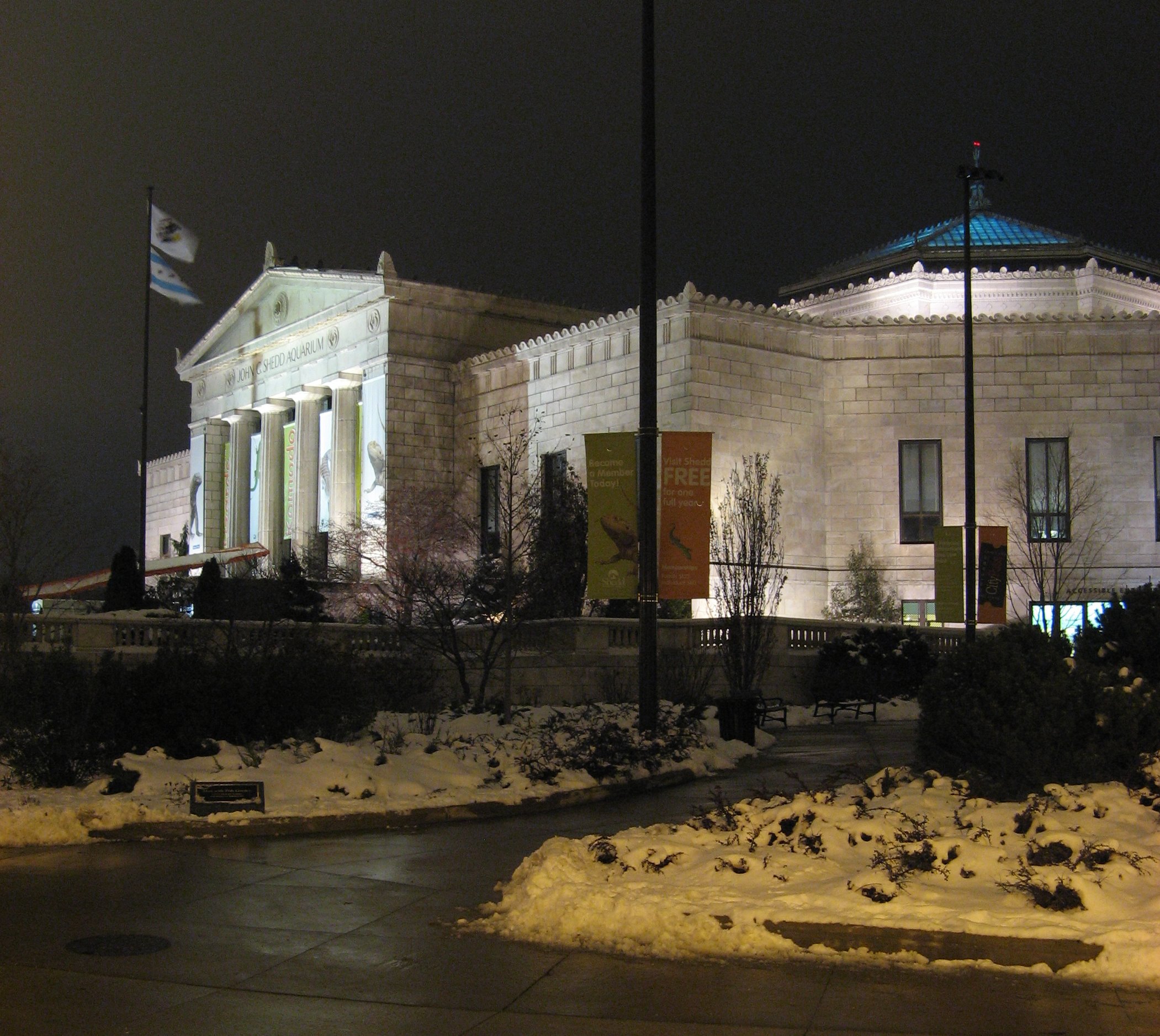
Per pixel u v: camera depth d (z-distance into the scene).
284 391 69.69
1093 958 10.06
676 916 11.02
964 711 15.81
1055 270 60.03
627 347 52.84
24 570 37.84
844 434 52.53
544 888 11.92
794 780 21.53
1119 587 50.53
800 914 10.83
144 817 16.52
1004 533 41.09
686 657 36.56
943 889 11.46
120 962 10.55
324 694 23.05
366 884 13.58
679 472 23.92
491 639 33.62
